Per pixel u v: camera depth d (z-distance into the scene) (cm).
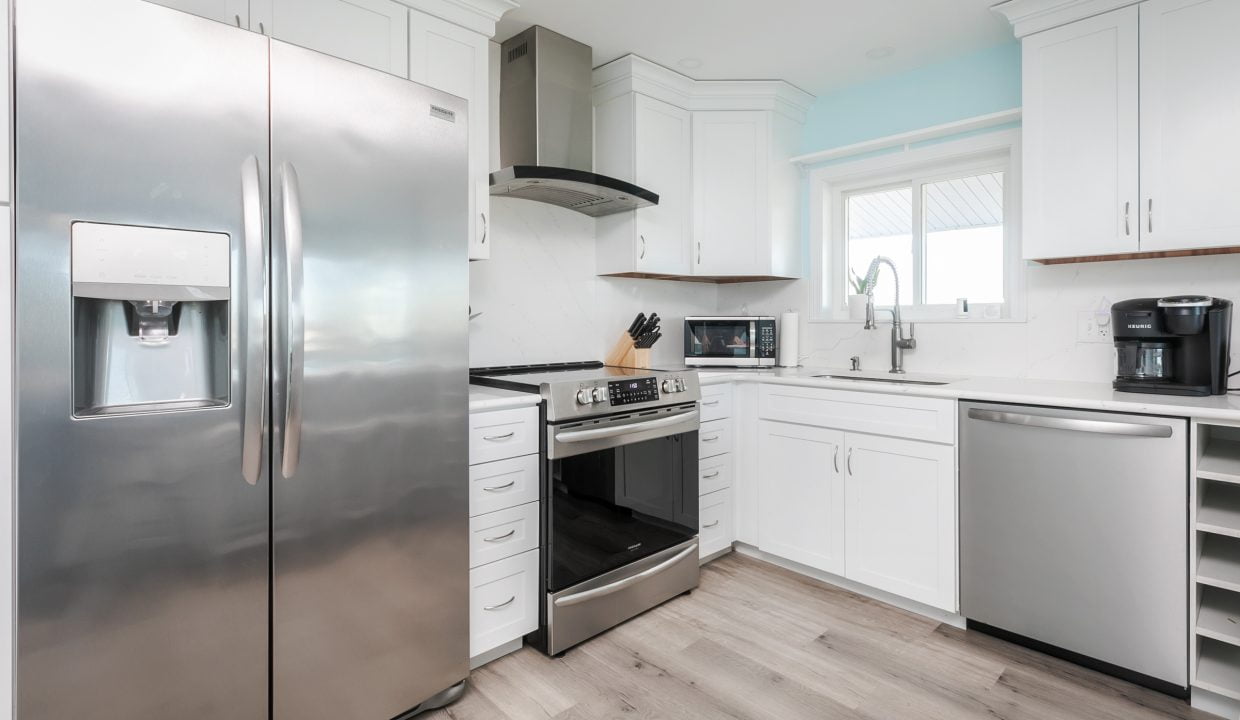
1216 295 217
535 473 207
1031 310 260
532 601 208
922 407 227
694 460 258
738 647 211
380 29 199
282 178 134
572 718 173
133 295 115
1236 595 192
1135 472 181
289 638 140
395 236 156
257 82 130
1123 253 211
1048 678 191
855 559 248
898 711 175
